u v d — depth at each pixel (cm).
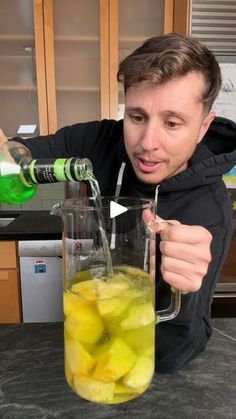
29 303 188
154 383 56
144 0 199
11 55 202
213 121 84
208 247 53
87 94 209
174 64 60
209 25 195
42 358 63
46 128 204
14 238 180
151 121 63
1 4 196
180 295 54
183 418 49
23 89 203
